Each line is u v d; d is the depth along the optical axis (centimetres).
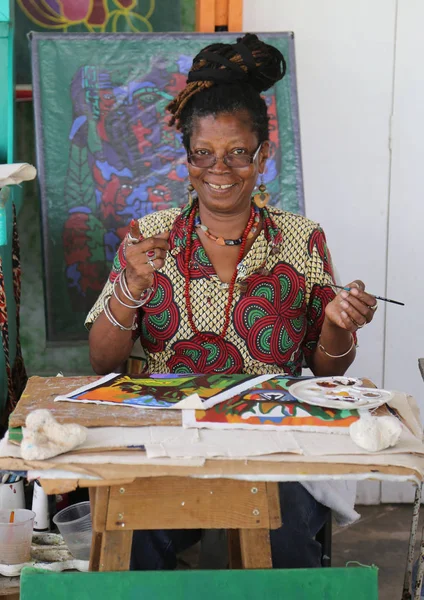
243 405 150
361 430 133
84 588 133
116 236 247
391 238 284
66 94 242
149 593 134
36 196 268
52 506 214
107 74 242
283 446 131
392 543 277
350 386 163
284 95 246
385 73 271
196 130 182
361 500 302
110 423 140
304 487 178
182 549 184
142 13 260
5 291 226
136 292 173
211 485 137
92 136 243
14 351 258
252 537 141
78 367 283
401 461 129
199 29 253
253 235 192
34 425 127
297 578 137
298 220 199
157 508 137
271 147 247
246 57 183
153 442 132
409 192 280
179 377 169
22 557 189
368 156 277
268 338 192
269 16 265
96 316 193
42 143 242
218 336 191
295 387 161
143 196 246
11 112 233
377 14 267
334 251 283
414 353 292
